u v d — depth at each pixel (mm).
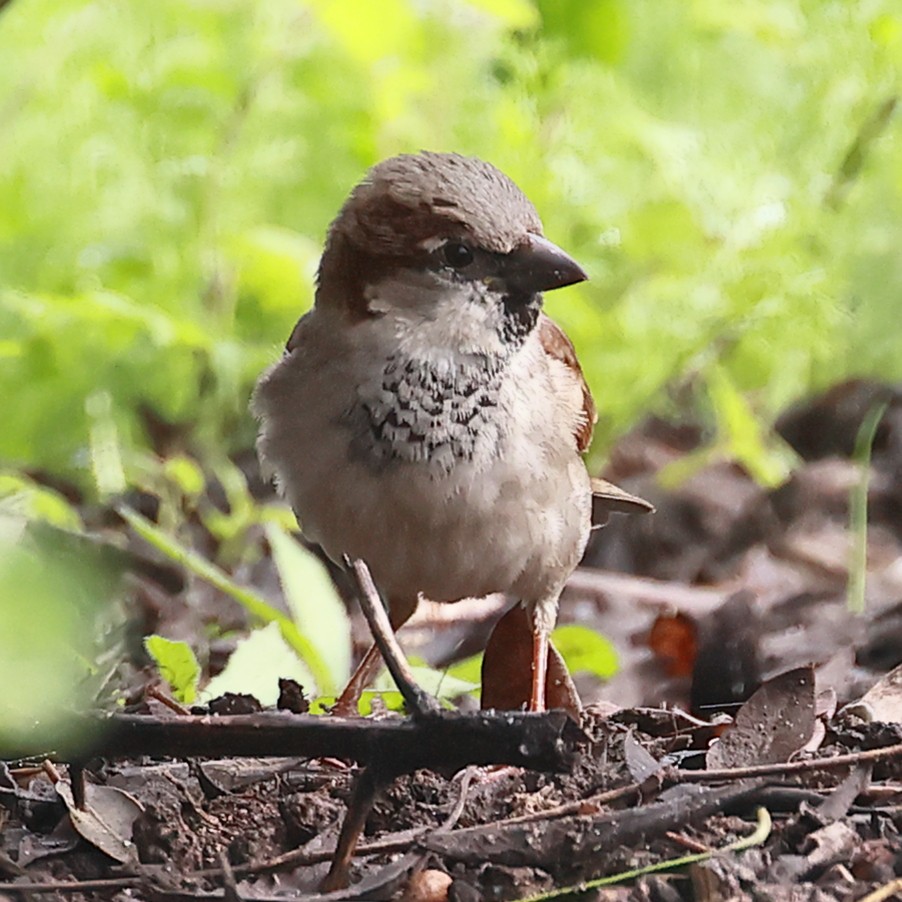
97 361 12555
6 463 12656
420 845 5430
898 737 6609
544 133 12859
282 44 13344
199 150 13344
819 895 5082
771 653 9875
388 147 13312
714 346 13328
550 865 5367
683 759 6703
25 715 3219
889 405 14727
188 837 5723
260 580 11500
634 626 11117
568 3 11797
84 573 3127
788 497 13438
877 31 12703
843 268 13234
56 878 5461
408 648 10805
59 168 13094
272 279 12719
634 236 12875
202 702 8141
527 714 5059
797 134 13133
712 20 13070
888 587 11773
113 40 13125
